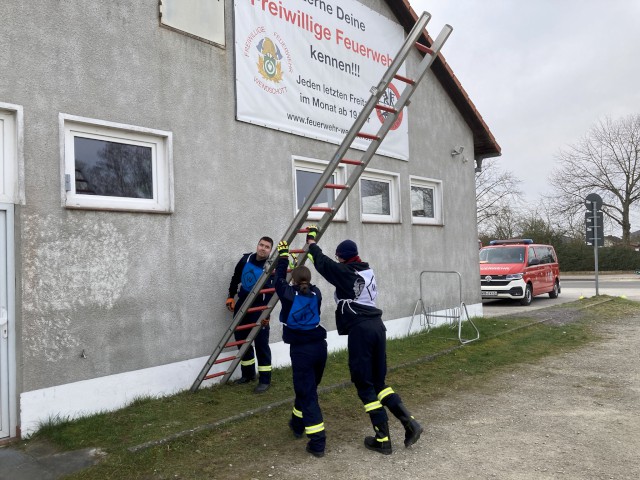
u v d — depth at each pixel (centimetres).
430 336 913
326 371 668
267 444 441
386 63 925
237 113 644
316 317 438
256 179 669
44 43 474
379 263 877
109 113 520
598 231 1666
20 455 414
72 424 468
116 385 515
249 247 654
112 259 516
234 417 488
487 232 4600
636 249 3738
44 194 469
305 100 748
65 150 492
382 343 437
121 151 543
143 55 551
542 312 1270
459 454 423
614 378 655
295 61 736
